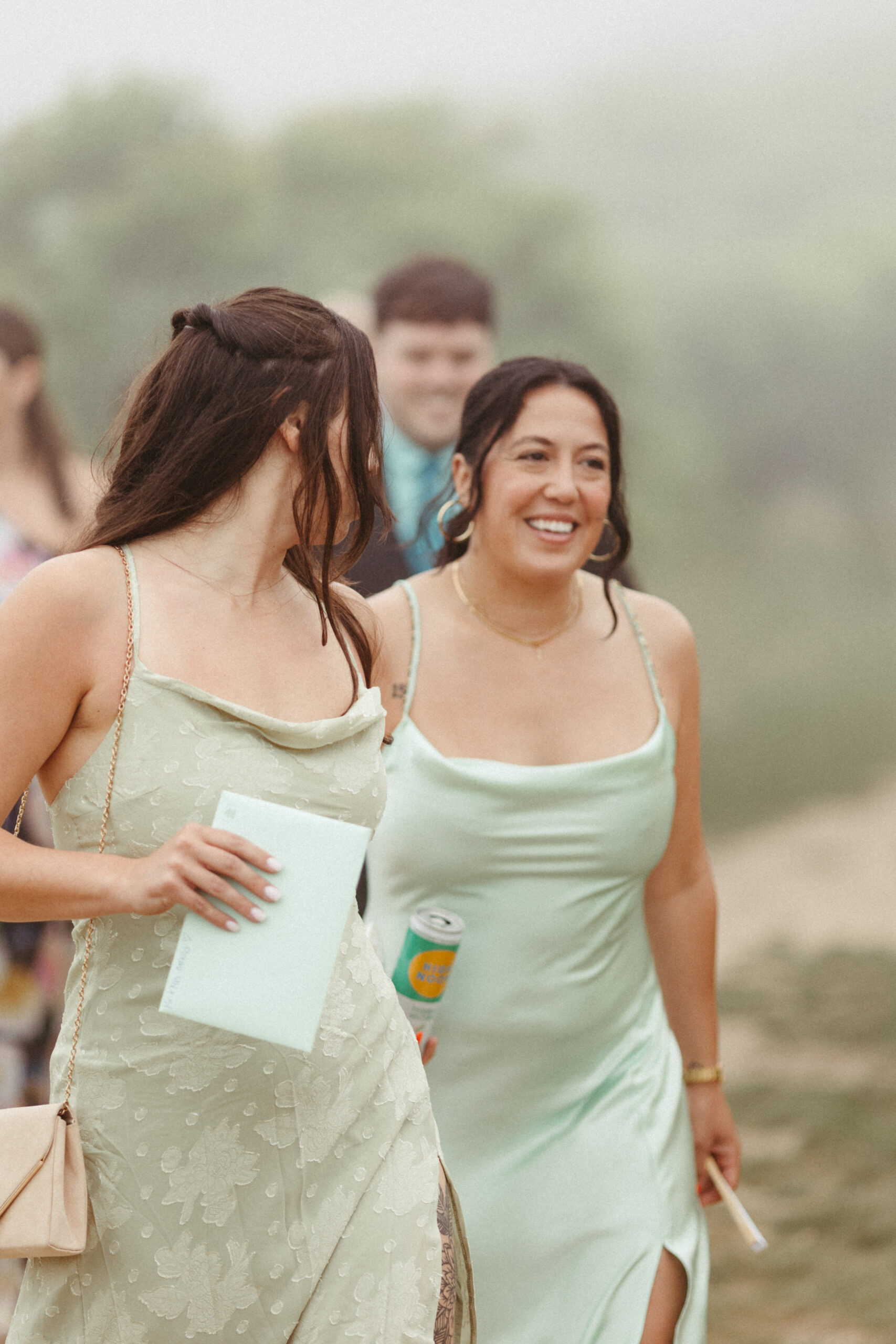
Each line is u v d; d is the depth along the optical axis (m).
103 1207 4.13
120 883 3.82
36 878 3.88
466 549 6.03
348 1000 4.38
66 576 4.07
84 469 9.49
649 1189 5.79
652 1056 6.04
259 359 4.15
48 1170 3.98
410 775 5.74
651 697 6.03
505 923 5.75
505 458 5.65
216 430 4.15
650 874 6.33
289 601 4.56
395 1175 4.40
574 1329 5.71
